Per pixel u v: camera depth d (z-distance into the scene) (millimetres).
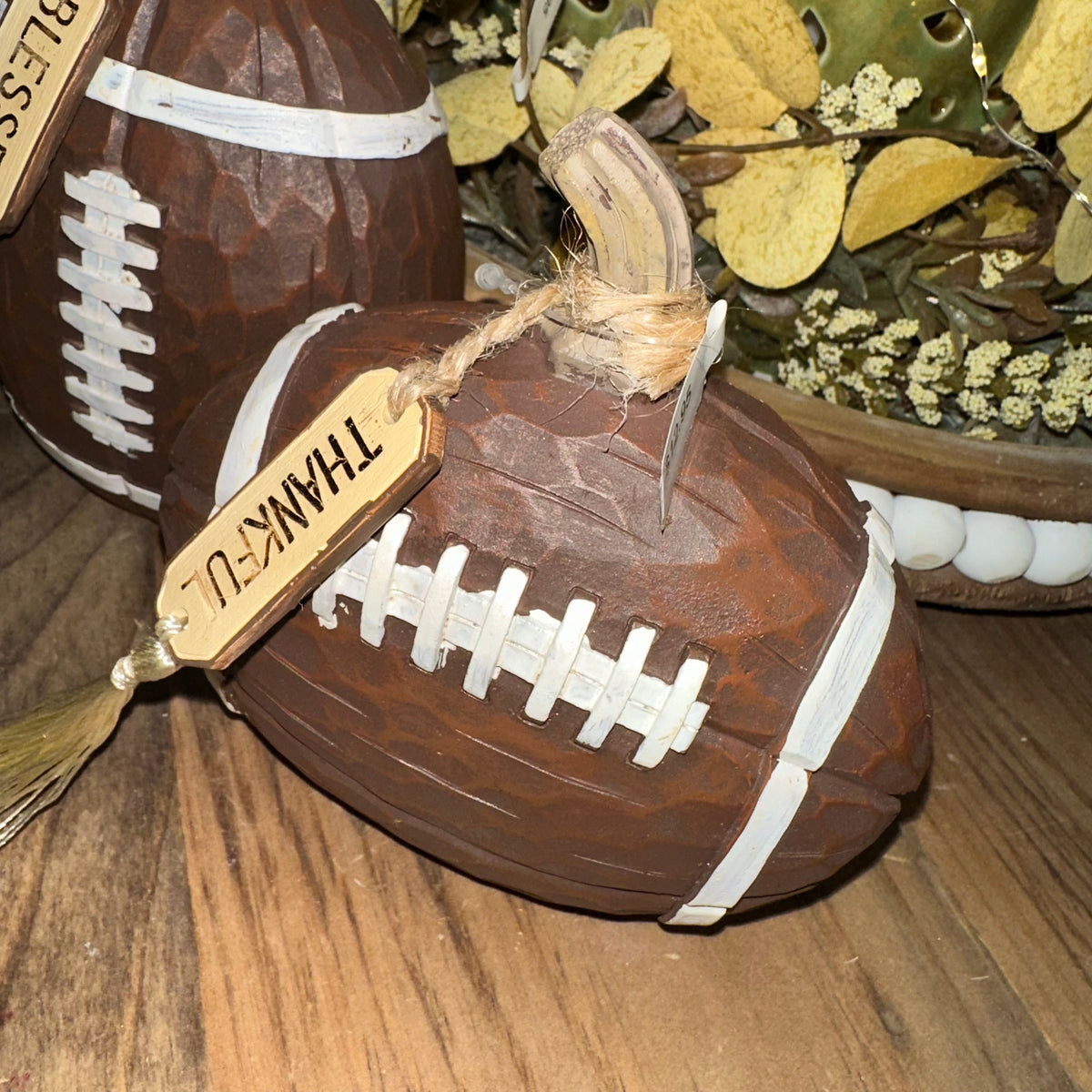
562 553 234
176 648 253
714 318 217
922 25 330
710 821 251
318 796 318
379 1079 266
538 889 274
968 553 384
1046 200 362
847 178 356
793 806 249
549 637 235
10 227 300
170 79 287
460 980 287
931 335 377
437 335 253
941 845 346
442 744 248
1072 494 377
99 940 276
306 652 251
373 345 255
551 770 245
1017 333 379
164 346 305
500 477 235
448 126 350
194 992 272
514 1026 281
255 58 289
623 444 237
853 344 381
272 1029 269
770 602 239
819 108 347
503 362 243
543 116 372
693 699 238
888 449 365
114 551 368
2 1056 252
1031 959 321
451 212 334
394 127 308
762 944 311
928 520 372
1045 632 431
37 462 389
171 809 306
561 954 298
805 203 347
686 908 271
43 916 277
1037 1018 308
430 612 236
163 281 297
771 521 241
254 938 285
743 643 238
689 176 355
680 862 258
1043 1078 295
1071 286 364
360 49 302
